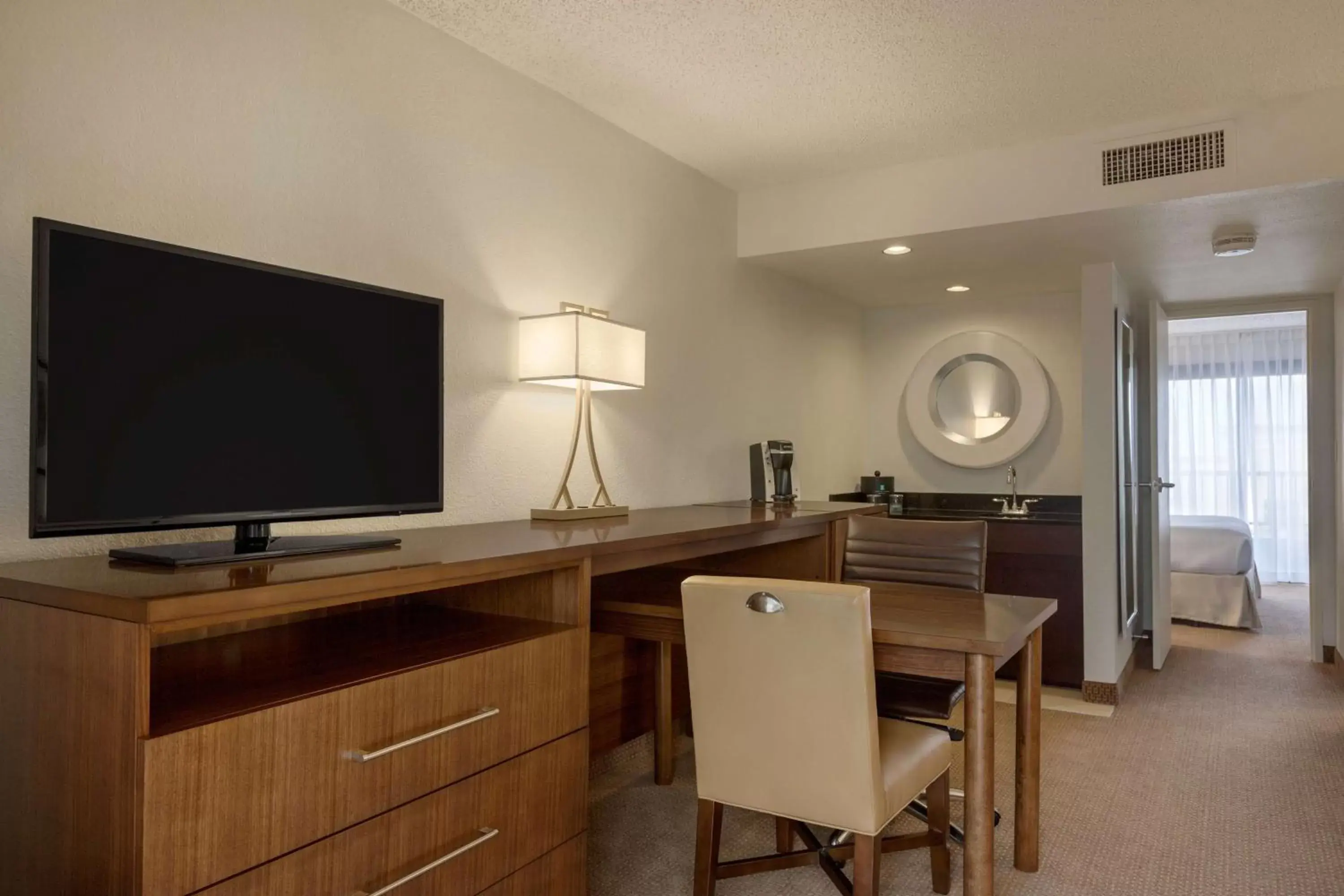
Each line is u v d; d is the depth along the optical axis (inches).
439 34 98.0
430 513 87.7
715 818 79.0
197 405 60.9
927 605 89.1
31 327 53.1
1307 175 112.9
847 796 69.3
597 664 118.2
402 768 59.7
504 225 106.3
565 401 115.8
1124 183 124.4
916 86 111.5
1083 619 161.5
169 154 72.9
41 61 64.9
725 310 151.9
